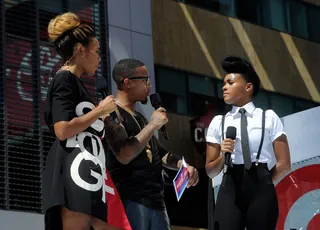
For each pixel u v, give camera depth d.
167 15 22.91
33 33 16.41
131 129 5.86
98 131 5.12
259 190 6.30
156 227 5.71
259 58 24.52
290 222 10.67
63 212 4.89
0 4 16.14
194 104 22.69
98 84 5.41
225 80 6.66
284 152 6.45
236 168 6.38
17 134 15.71
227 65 6.65
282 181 10.84
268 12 25.16
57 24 5.20
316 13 26.31
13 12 16.30
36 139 15.85
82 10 17.78
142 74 6.04
